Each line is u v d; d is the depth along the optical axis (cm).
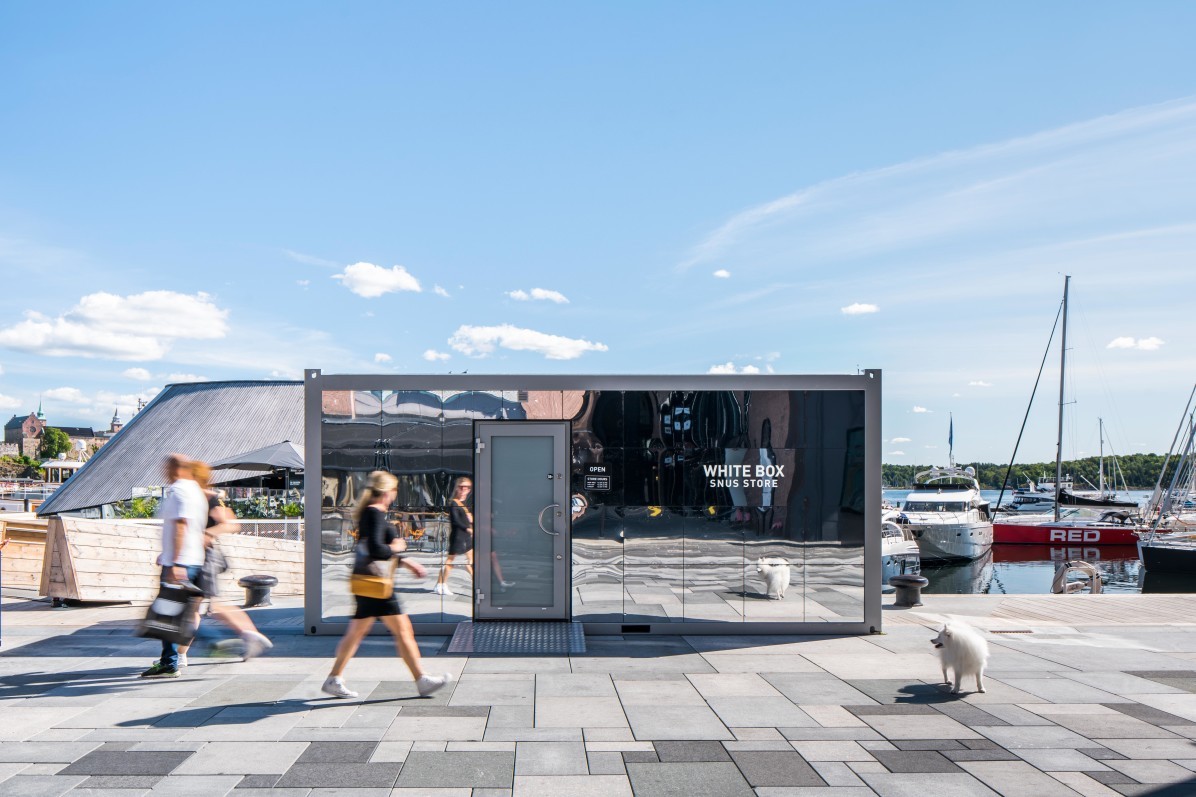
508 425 962
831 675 754
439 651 848
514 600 956
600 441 966
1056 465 4850
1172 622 1084
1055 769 508
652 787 473
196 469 738
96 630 958
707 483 967
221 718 598
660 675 749
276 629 966
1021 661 823
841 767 508
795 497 970
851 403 979
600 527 962
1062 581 1786
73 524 1139
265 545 1385
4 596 1238
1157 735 577
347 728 576
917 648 883
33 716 601
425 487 953
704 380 975
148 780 475
